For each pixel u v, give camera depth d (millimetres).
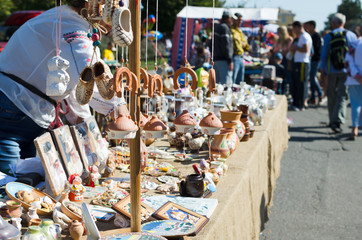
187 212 1771
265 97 4461
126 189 2121
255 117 3805
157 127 1993
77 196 1873
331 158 6039
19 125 2203
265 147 3449
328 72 7219
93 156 2240
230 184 2240
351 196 4668
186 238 1573
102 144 2367
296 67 9148
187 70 1664
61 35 2004
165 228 1612
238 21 7387
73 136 2135
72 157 2070
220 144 2609
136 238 1459
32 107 2154
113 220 1760
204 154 2824
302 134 7332
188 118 2119
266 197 3482
